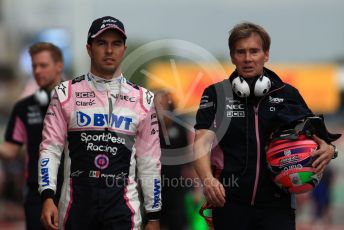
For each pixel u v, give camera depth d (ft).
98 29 51.01
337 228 178.29
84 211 51.21
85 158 51.37
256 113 53.11
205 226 77.00
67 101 51.96
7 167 181.06
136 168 57.16
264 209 53.21
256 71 52.54
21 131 72.69
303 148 51.96
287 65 247.50
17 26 430.20
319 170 52.01
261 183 52.85
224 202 51.37
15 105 72.90
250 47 52.37
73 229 51.37
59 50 71.97
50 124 52.34
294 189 52.34
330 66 286.87
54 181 52.08
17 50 433.07
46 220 51.37
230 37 53.36
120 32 51.34
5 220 182.60
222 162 53.62
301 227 181.57
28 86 78.33
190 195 76.43
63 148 52.90
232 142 53.31
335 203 245.86
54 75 71.36
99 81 52.03
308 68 282.97
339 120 338.54
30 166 70.69
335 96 287.89
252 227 53.72
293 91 54.24
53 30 307.37
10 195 182.09
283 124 52.37
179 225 76.02
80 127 51.57
